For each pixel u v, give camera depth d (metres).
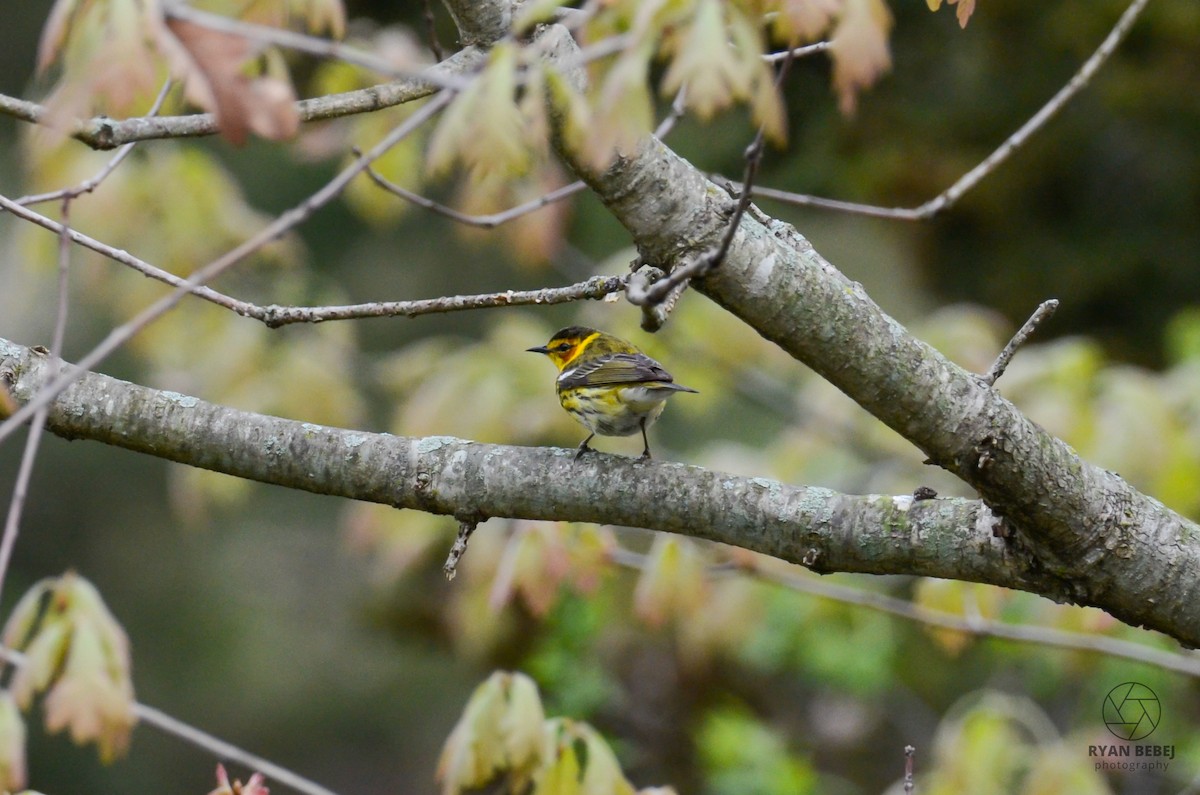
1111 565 5.73
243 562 23.48
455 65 5.72
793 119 16.39
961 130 16.30
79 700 6.23
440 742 22.97
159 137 5.98
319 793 6.63
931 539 5.92
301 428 6.51
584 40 4.07
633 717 13.50
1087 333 16.97
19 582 22.19
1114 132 16.36
